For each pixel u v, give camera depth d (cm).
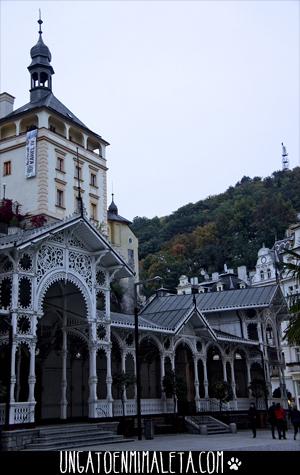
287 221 12281
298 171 14638
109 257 2841
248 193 15262
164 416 3219
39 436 2250
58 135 5222
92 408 2641
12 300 2311
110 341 2850
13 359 2252
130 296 5909
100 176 5766
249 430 3738
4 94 5797
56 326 2864
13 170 5138
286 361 6556
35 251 2452
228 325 4447
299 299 2238
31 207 4925
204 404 3584
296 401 6278
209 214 14988
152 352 3316
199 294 4641
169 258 12544
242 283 7956
